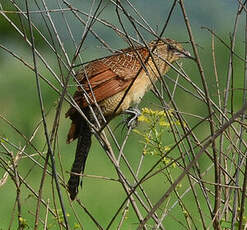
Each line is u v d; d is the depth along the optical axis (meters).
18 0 13.37
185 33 17.27
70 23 15.37
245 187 7.22
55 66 23.20
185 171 6.38
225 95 8.23
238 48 19.67
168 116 7.65
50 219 14.05
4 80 22.58
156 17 13.06
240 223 7.26
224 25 19.12
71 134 9.93
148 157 18.89
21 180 7.79
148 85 11.41
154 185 17.22
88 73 10.80
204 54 15.03
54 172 7.09
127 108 11.18
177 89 15.96
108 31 17.81
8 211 15.61
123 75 10.88
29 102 21.58
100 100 10.66
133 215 15.19
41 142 17.73
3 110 20.72
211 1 11.06
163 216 7.79
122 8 7.40
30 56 24.16
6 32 24.05
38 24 11.68
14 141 17.64
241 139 7.85
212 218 7.62
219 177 7.68
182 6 7.01
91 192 17.88
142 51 11.40
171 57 11.82
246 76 8.13
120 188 18.14
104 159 19.39
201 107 16.44
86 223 15.73
